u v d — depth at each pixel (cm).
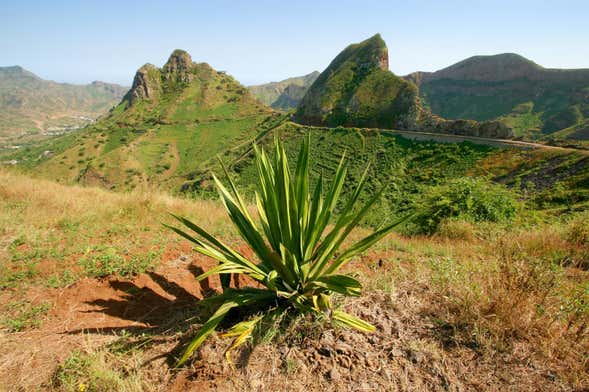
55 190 667
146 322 278
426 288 308
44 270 332
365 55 10319
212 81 16688
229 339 233
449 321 254
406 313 266
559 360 218
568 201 2700
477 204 880
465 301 256
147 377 213
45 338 250
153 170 10969
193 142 12669
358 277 321
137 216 542
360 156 6334
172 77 16912
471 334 235
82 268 339
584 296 261
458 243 627
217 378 206
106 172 10438
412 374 210
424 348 227
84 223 480
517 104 16150
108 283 314
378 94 8975
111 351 236
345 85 10056
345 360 216
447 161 5275
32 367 223
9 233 413
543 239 494
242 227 287
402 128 7888
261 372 210
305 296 257
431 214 840
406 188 4966
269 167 279
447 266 315
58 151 15438
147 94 16312
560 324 240
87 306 289
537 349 225
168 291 319
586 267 418
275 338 234
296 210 262
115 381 204
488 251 465
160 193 725
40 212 504
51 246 390
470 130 6044
